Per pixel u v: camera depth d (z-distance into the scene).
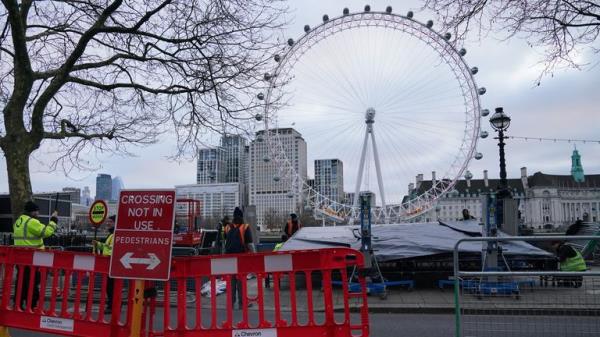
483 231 13.52
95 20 15.02
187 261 6.25
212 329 6.14
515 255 13.98
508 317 6.51
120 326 6.41
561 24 9.72
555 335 6.36
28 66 13.30
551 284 6.45
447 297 13.23
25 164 13.59
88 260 6.82
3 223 23.20
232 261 6.21
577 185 131.38
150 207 6.07
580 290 6.37
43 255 7.14
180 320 6.19
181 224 25.88
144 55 14.55
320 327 6.00
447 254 14.17
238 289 12.01
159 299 13.23
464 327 6.62
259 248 21.50
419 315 11.35
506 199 16.69
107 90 15.38
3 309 7.31
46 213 28.45
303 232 19.48
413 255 14.11
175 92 14.81
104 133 17.22
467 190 125.62
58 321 6.93
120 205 6.16
